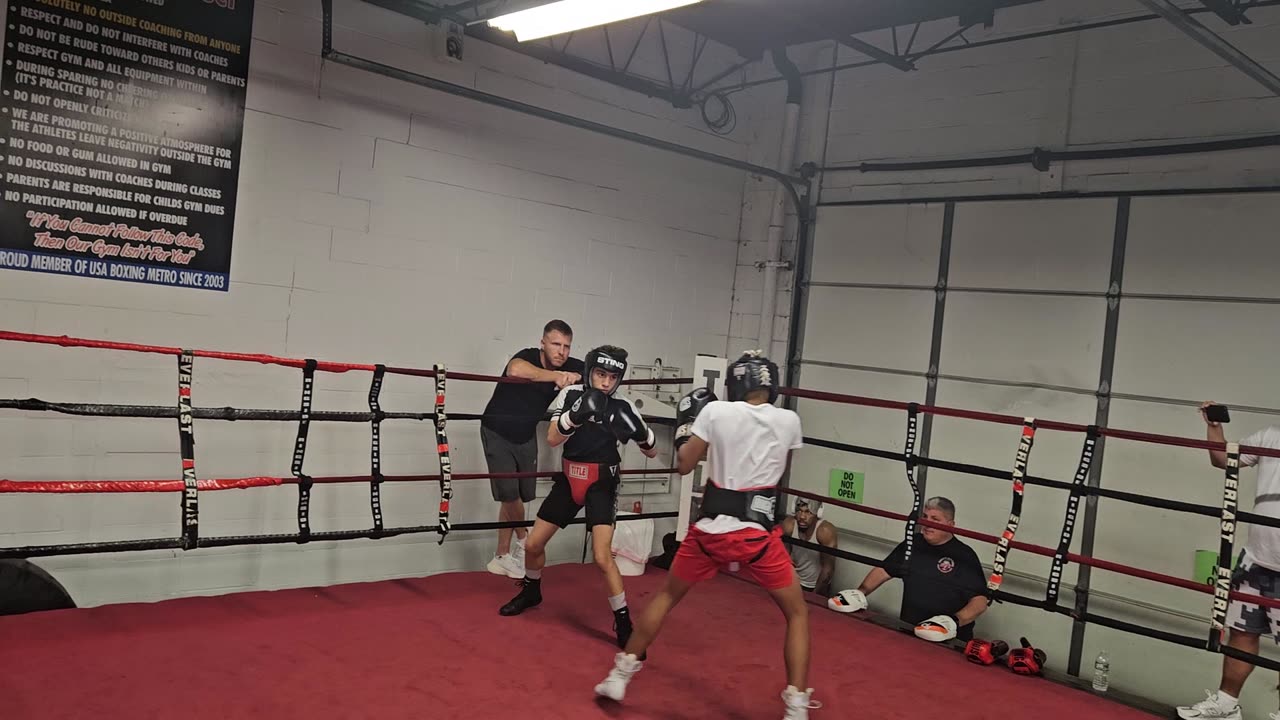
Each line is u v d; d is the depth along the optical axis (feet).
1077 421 17.22
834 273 20.81
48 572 13.30
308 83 15.37
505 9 14.66
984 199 18.58
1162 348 16.35
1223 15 14.57
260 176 14.96
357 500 16.34
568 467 13.70
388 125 16.35
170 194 14.07
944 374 18.97
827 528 19.57
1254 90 15.65
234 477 14.99
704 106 21.63
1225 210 15.75
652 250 20.68
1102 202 17.11
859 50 18.72
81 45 13.17
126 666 11.27
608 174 19.74
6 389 12.87
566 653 13.09
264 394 15.19
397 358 16.71
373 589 15.62
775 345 21.70
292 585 15.66
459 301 17.49
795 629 10.54
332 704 10.67
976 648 14.47
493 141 17.80
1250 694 15.21
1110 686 16.58
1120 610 16.55
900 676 13.52
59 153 13.08
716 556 10.55
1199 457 15.83
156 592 14.32
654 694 11.91
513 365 16.37
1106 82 17.28
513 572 16.99
